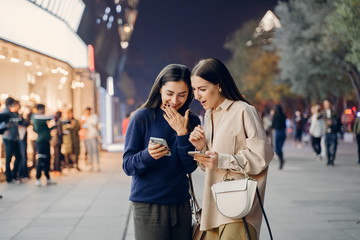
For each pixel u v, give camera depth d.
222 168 2.34
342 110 40.06
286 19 23.95
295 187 8.34
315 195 7.42
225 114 2.49
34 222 5.70
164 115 2.42
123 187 8.80
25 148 10.27
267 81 41.44
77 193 8.09
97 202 7.11
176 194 2.47
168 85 2.43
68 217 5.98
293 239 4.66
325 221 5.48
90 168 12.62
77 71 16.12
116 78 33.28
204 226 2.50
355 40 13.35
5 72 11.87
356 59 13.88
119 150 20.86
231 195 2.27
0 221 5.78
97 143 11.84
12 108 9.62
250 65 43.72
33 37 11.32
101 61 23.73
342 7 12.83
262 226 5.25
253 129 2.37
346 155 15.68
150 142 2.28
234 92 2.52
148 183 2.45
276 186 8.48
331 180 9.30
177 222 2.53
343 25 13.52
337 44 19.73
